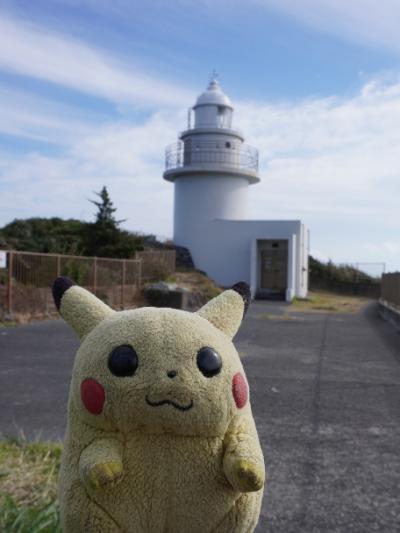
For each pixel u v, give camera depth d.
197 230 28.33
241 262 27.58
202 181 28.39
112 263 17.72
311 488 3.73
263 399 6.32
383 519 3.27
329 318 18.08
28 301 13.77
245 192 29.48
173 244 29.09
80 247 22.34
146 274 21.19
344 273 33.91
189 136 28.58
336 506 3.44
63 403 5.78
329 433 5.03
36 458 3.75
